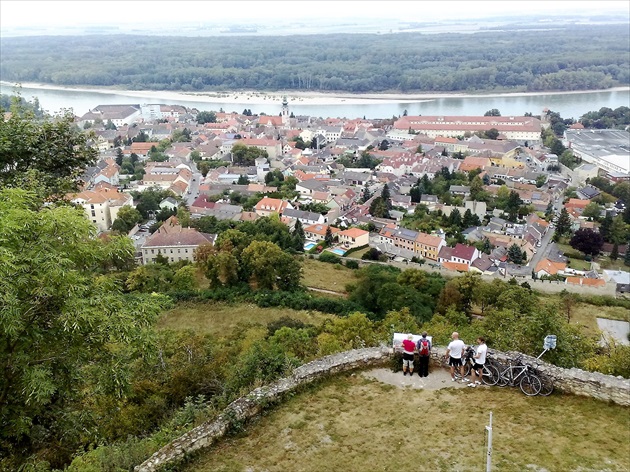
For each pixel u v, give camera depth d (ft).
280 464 77.82
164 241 350.84
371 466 76.74
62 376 79.20
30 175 109.50
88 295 77.51
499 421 84.99
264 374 101.81
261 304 260.42
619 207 515.50
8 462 82.17
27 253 71.77
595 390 88.99
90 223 82.79
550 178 595.06
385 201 492.13
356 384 96.53
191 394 121.90
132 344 82.23
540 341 117.50
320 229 420.77
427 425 84.89
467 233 434.71
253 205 484.33
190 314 248.11
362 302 278.26
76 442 89.66
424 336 97.09
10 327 66.23
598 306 306.76
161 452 78.28
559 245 428.56
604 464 75.15
